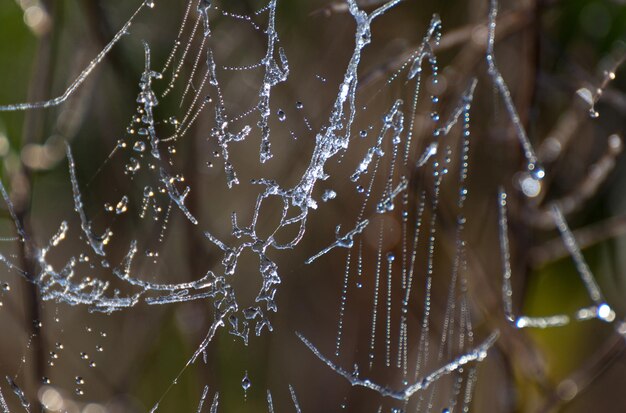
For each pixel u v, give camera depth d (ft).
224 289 1.71
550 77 1.74
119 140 1.69
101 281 1.74
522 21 1.71
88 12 1.70
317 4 1.77
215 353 1.74
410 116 1.73
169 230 1.73
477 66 1.76
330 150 1.63
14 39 1.76
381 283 1.78
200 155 1.73
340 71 1.77
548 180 1.74
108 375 1.77
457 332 1.76
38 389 1.68
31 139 1.69
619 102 1.72
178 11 1.72
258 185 1.78
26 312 1.68
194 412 1.75
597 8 1.78
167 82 1.70
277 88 1.75
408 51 1.69
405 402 1.73
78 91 1.72
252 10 1.73
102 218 1.75
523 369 1.76
